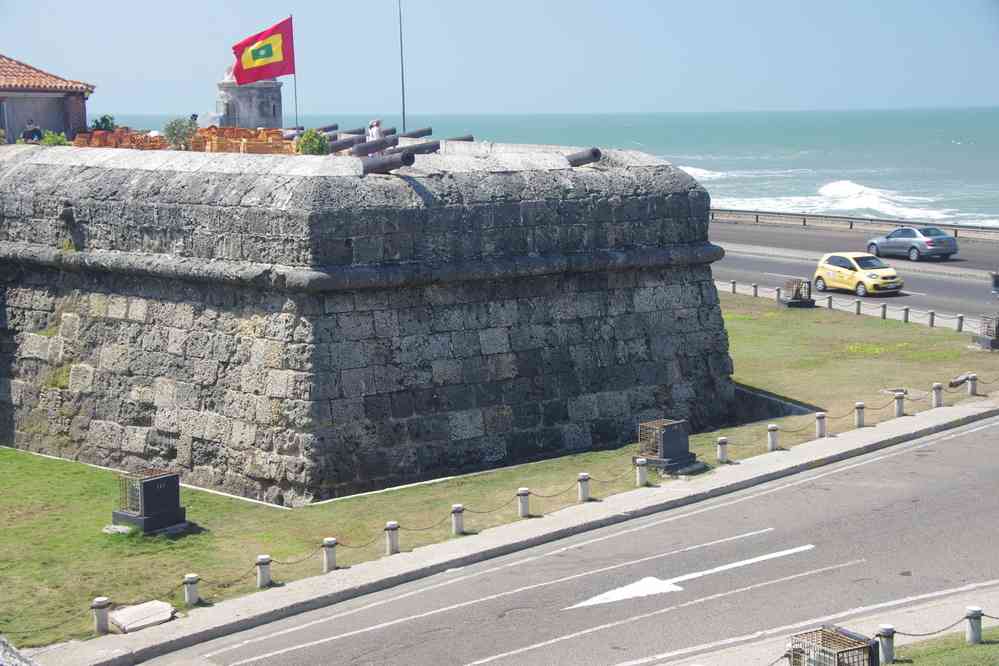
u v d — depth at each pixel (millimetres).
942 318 45344
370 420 27797
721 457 28047
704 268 33656
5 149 35062
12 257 32750
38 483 28875
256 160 29516
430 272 28500
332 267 27281
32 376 32594
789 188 156500
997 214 113188
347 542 23875
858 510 24359
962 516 23656
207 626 19750
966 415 30906
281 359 27469
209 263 28672
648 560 22266
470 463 29234
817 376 36344
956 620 18812
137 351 30297
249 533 24703
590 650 18453
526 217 30375
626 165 33188
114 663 18578
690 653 18125
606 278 31891
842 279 52844
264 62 37938
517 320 30328
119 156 32281
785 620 19203
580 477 25750
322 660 18562
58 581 21906
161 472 25281
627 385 31938
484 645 18844
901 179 172500
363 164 28562
